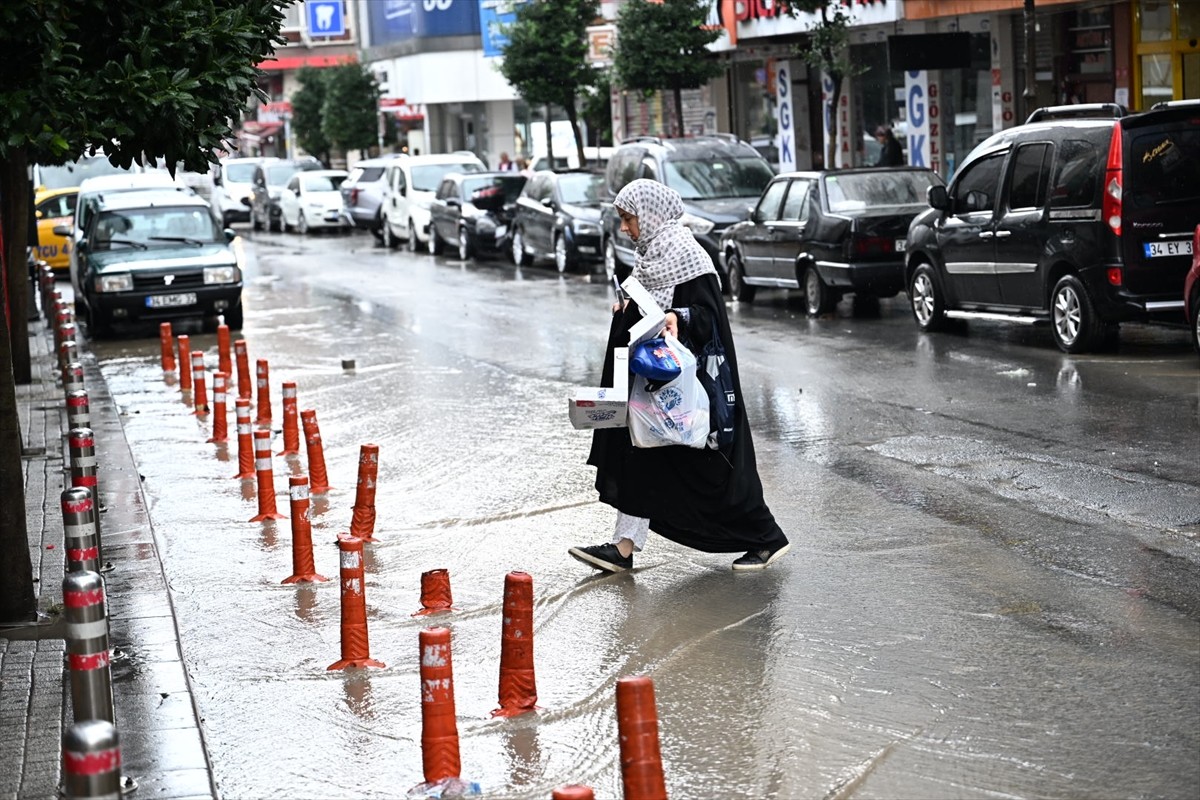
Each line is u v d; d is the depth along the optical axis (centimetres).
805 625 782
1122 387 1390
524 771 615
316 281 3234
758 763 607
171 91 798
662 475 884
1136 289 1548
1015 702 654
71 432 995
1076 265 1586
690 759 616
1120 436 1185
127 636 821
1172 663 691
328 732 675
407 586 914
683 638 775
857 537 955
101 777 379
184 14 826
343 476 1260
